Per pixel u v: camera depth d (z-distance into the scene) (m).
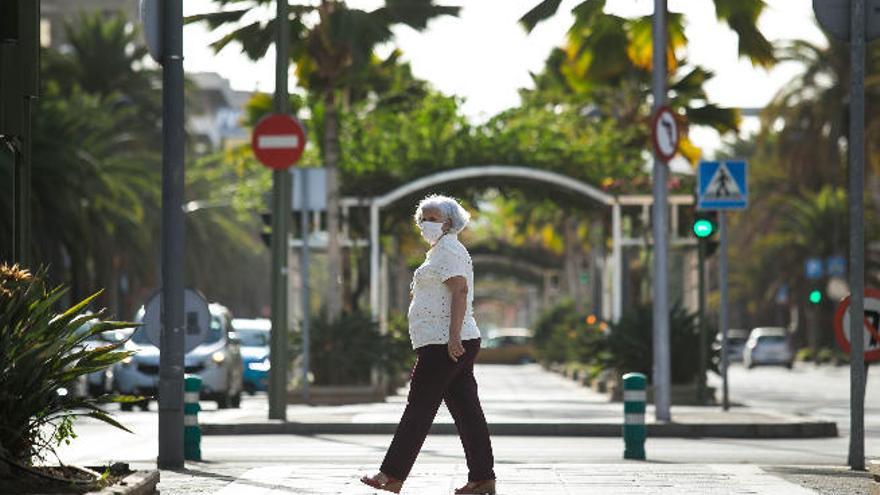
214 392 73.44
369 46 79.56
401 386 106.25
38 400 24.06
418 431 25.98
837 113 148.88
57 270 104.06
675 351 74.62
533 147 96.56
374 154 95.38
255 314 197.12
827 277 174.12
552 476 32.16
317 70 83.50
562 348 141.75
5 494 22.91
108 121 117.25
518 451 43.84
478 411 26.33
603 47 75.69
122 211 111.50
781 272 194.38
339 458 40.72
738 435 50.25
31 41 31.27
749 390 98.81
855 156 33.75
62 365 24.34
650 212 81.62
